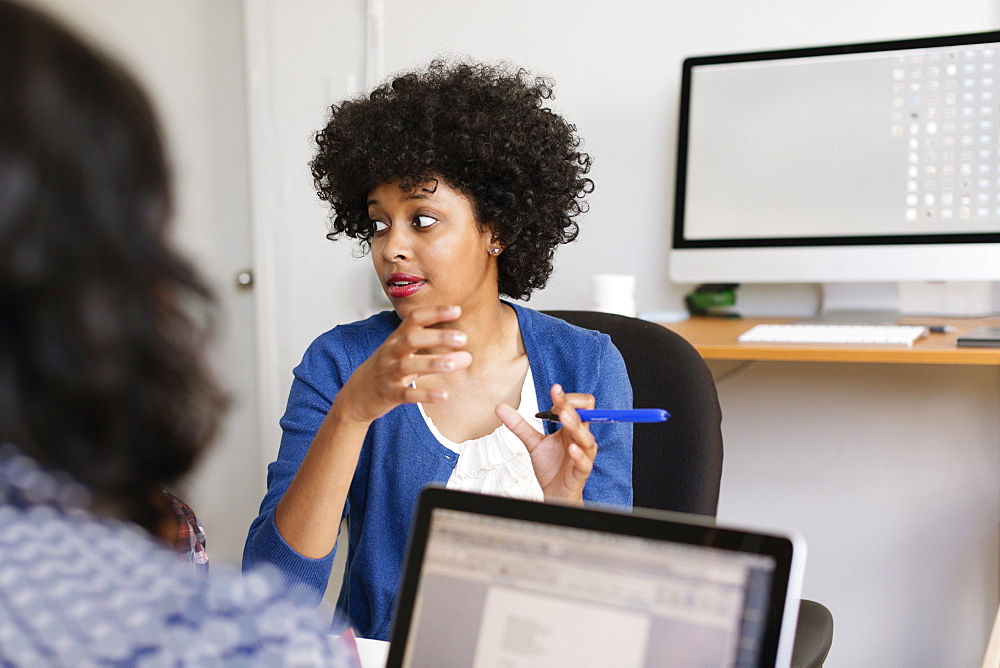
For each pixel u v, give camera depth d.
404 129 1.13
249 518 2.71
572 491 0.94
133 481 0.42
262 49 2.52
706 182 2.02
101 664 0.36
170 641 0.37
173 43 2.67
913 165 1.88
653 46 2.24
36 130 0.37
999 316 2.07
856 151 1.92
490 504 0.60
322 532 0.92
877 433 2.17
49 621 0.37
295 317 2.57
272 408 2.60
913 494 2.16
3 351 0.38
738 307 2.23
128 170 0.39
